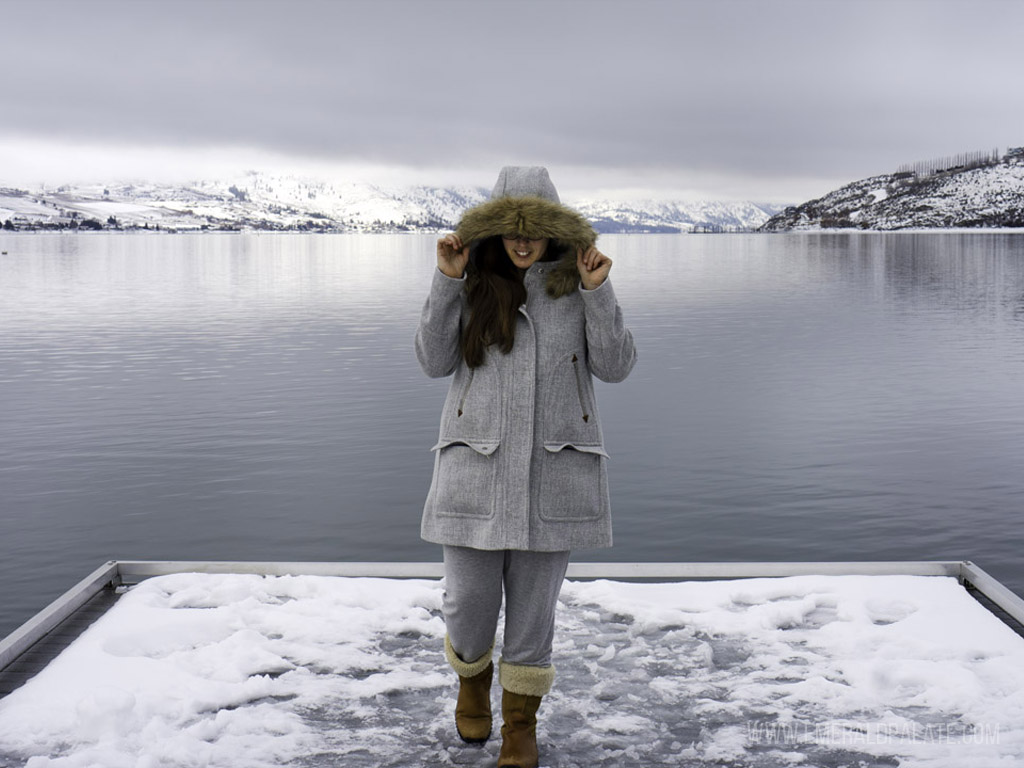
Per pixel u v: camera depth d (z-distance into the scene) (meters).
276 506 11.95
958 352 25.59
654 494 12.45
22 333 30.48
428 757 2.70
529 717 2.67
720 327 32.22
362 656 3.31
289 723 2.85
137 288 51.84
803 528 11.10
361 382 20.91
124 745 2.69
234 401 18.77
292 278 61.47
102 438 15.55
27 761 2.61
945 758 2.60
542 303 2.69
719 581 3.93
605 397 19.34
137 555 10.32
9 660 3.31
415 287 52.91
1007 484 12.59
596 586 3.89
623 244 159.50
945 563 4.01
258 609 3.67
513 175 2.79
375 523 11.30
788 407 18.12
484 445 2.63
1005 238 153.75
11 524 11.30
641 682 3.12
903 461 13.84
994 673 3.09
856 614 3.57
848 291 48.22
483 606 2.72
